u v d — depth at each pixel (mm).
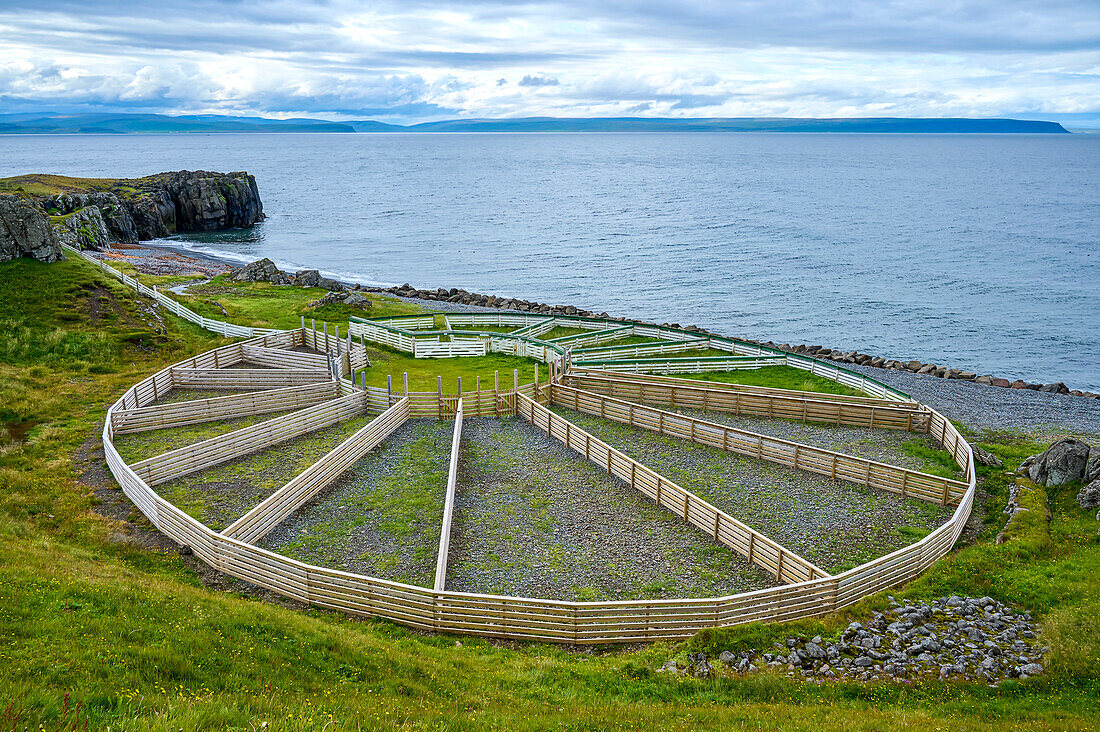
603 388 44938
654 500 31297
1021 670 18922
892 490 32250
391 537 27625
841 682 18469
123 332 52062
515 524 28969
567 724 15258
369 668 17562
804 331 81000
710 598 22531
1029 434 43031
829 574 25484
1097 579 23688
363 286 94562
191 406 38312
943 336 78812
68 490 30109
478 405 41844
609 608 21062
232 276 80812
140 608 18484
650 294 99375
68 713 11852
